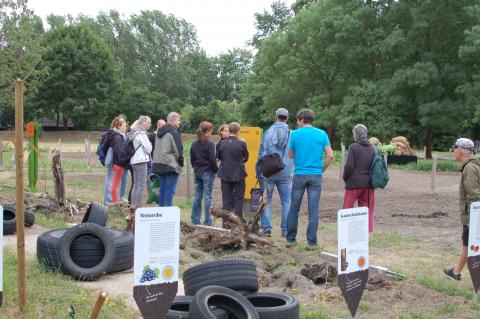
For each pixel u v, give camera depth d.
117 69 84.62
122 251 7.70
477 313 6.80
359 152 10.40
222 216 9.79
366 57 49.09
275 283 7.75
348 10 48.88
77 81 79.12
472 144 7.82
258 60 76.38
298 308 5.77
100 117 82.50
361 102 46.91
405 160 36.91
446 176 29.47
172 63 105.81
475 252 7.17
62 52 77.31
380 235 11.69
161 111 91.38
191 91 110.25
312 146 10.09
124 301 6.43
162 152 11.62
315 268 8.10
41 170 24.73
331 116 51.69
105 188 13.88
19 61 28.91
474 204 7.14
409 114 49.72
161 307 4.60
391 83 42.59
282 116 11.09
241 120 80.94
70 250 7.45
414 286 7.84
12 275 6.99
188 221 12.86
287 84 58.75
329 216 14.59
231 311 5.28
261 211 10.20
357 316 6.46
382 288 7.66
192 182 22.33
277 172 11.03
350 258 5.58
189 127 87.06
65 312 5.75
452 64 42.81
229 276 5.83
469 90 38.16
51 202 12.77
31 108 77.62
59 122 95.69
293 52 57.16
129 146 12.43
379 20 48.12
